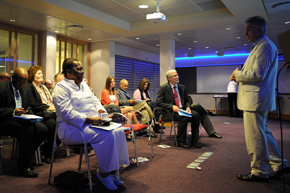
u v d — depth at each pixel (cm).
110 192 226
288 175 266
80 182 234
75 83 248
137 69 1104
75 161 333
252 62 240
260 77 227
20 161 273
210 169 294
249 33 246
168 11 616
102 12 616
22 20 608
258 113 239
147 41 896
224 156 354
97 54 896
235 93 982
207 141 468
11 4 495
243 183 246
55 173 283
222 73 1220
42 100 367
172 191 228
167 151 388
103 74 884
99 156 228
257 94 234
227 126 701
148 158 346
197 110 494
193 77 1284
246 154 365
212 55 1243
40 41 718
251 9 540
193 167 300
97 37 816
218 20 617
